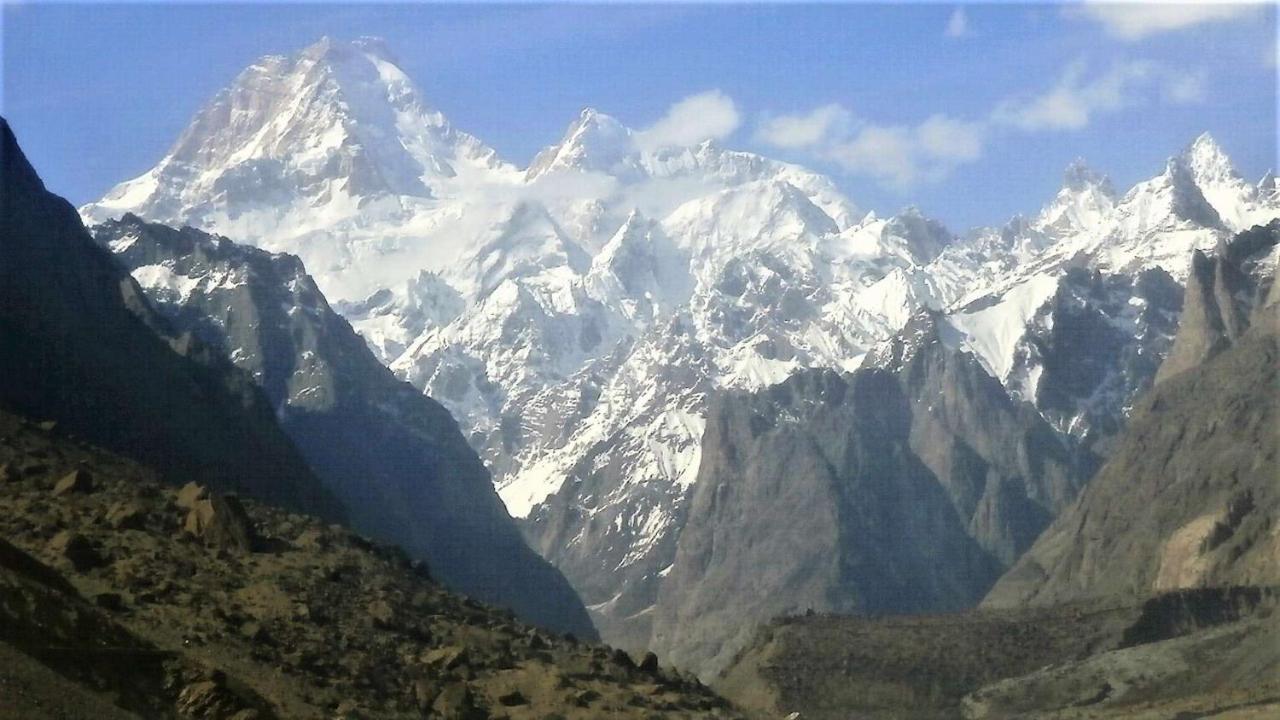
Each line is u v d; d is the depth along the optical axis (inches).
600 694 6186.0
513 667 6171.3
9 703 4453.7
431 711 5580.7
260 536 6392.7
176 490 6594.5
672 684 6815.9
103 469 6491.1
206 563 5974.4
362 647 5802.2
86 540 5654.5
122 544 5797.2
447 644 6107.3
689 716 6304.1
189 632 5378.9
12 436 6382.9
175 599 5570.9
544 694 6008.9
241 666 5315.0
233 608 5674.2
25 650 4761.3
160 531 6067.9
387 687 5600.4
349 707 5334.6
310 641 5654.5
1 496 5895.7
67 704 4571.9
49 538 5669.3
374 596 6254.9
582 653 6668.3
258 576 6008.9
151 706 4862.2
